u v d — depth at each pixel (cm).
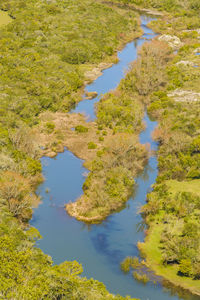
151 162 8894
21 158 8350
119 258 6438
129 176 8156
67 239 6806
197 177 8256
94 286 5275
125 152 8556
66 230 7000
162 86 12538
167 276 6044
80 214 7344
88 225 7138
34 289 4638
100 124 10356
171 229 6762
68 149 9344
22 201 7138
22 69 12356
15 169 7838
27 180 7725
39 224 7088
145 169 8675
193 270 6009
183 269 5981
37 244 6631
